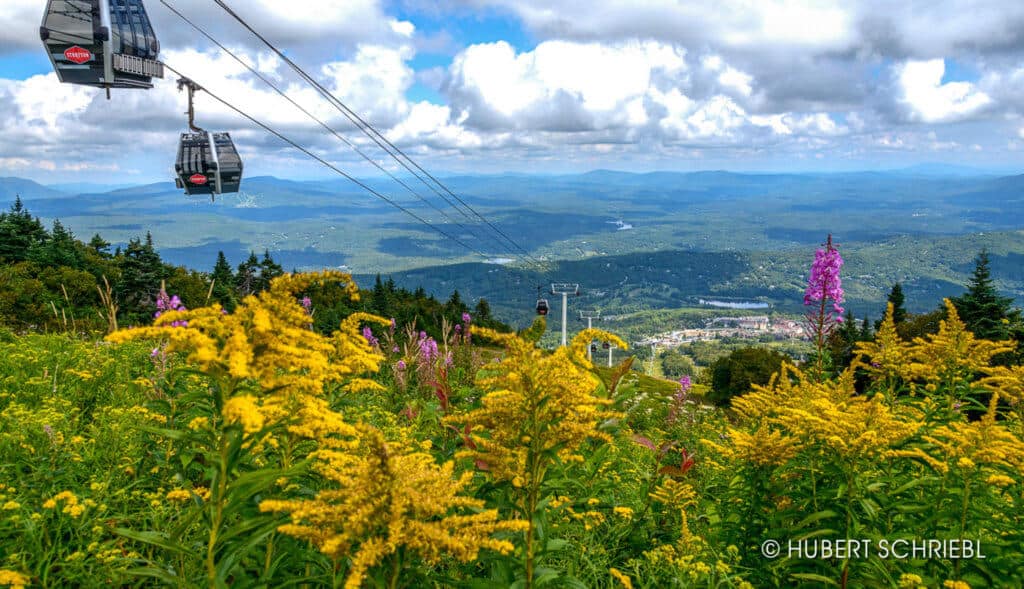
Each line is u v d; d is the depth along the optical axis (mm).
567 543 4191
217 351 3547
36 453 5082
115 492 4805
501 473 4215
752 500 5605
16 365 8469
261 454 4496
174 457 5164
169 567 3812
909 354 7031
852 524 4758
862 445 4668
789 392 7016
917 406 6805
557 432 4191
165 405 5402
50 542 4320
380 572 3230
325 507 3182
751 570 5258
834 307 8797
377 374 11242
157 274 60562
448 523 3357
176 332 3455
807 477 5441
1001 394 6305
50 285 49500
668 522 6090
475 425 4844
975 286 29484
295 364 3660
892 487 5145
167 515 4652
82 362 8789
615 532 5891
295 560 3949
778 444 5461
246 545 3365
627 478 7289
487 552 4035
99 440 5480
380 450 3139
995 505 4805
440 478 3510
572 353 4422
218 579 3365
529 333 4340
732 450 5828
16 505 4102
